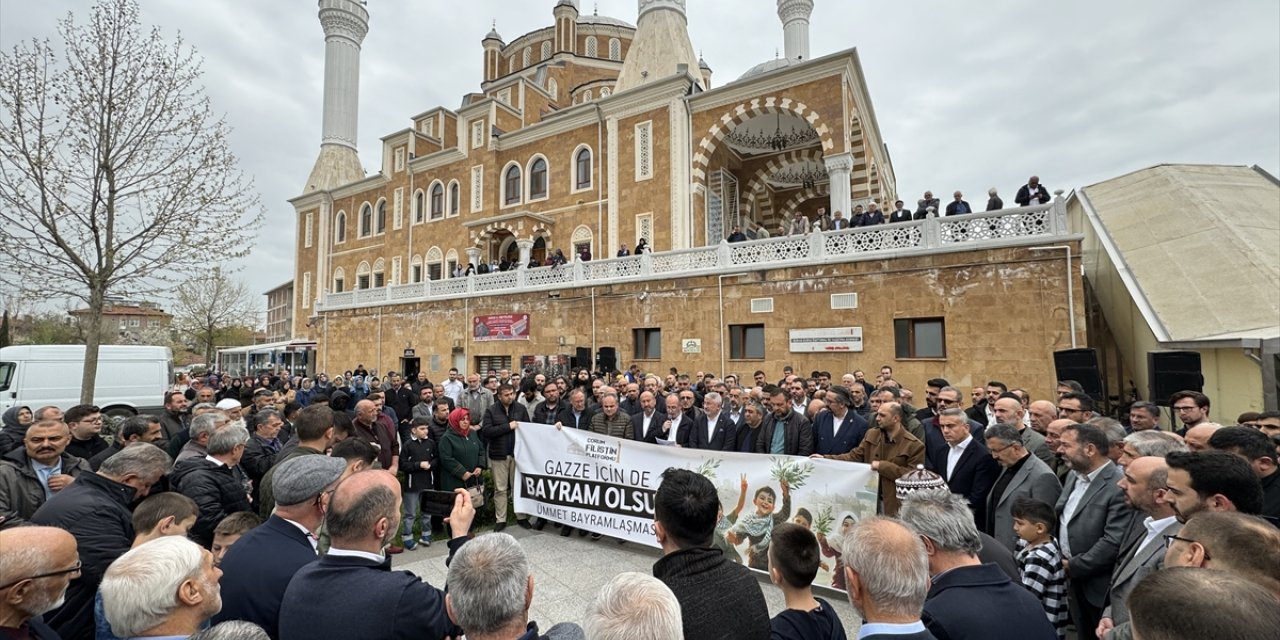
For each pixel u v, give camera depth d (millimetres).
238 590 2625
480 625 2092
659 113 23953
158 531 2943
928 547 2686
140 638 2072
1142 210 14336
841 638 2451
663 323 17672
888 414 5406
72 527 3209
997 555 3162
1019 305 12492
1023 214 12672
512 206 29125
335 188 37625
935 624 2404
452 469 7184
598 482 6926
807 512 5543
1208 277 11297
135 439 5312
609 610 1797
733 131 25844
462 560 2211
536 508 7418
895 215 14938
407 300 24438
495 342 21406
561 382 11570
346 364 26766
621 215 24703
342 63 41000
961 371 13055
